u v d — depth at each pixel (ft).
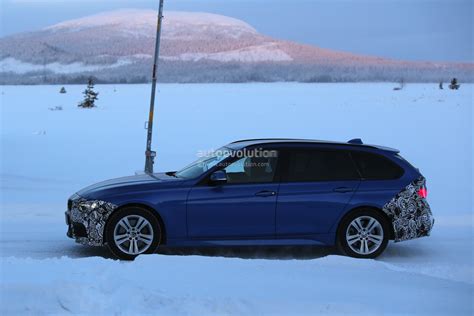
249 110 131.44
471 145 69.62
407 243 28.81
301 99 182.80
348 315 16.08
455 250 27.32
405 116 111.24
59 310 15.94
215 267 20.03
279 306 16.34
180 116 115.03
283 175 25.04
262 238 24.70
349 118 107.14
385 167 25.70
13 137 80.89
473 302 17.37
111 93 254.88
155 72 42.86
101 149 67.15
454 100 164.45
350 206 24.93
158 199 24.22
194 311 15.87
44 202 38.37
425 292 18.19
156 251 26.30
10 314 15.74
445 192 42.91
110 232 24.16
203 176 24.68
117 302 16.30
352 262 20.89
